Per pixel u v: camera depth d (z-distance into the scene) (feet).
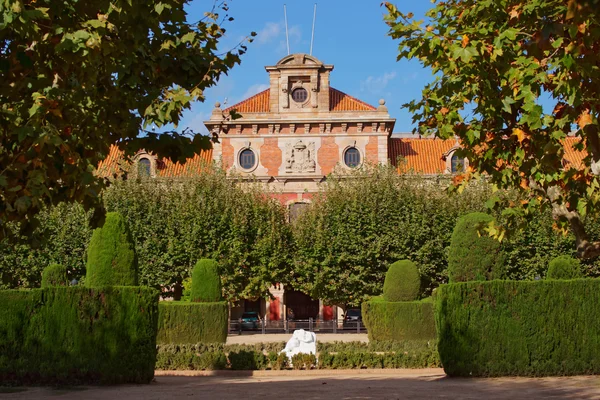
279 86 201.05
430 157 205.98
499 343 68.44
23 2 37.14
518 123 47.80
